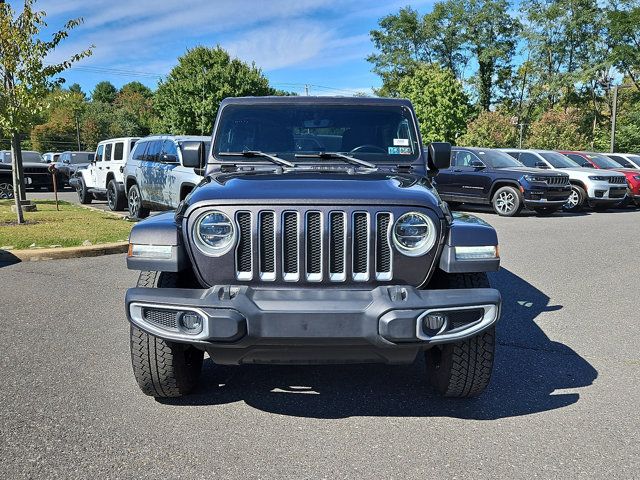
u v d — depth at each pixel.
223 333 3.15
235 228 3.35
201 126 47.72
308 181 3.68
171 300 3.24
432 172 4.96
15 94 11.30
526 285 7.36
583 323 5.72
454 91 40.31
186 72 48.91
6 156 25.47
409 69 61.69
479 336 3.55
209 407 3.79
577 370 4.46
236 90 47.47
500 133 39.97
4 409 3.69
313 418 3.64
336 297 3.26
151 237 3.43
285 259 3.37
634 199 18.42
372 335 3.16
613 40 51.69
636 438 3.36
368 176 3.99
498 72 61.72
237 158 4.58
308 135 4.66
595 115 55.31
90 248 9.20
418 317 3.17
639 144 45.66
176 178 11.52
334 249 3.38
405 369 4.50
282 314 3.14
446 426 3.53
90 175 17.64
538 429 3.48
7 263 8.57
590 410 3.75
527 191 14.95
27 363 4.50
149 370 3.63
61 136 85.69
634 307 6.32
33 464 3.03
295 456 3.15
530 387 4.14
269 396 3.99
